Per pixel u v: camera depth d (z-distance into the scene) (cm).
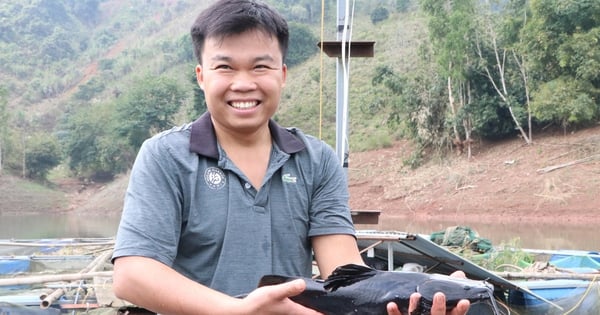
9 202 5728
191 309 239
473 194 3431
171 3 10588
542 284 802
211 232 261
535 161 3484
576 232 2538
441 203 3478
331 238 282
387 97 4534
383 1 6562
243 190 266
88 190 6078
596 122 3578
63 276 754
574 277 833
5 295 817
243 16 261
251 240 263
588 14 3353
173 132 272
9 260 1166
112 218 4778
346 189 294
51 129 7694
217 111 265
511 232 2597
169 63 7812
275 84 268
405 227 2964
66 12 10394
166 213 257
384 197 3781
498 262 1010
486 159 3703
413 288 248
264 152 276
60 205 5775
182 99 6109
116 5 11112
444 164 3841
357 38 5881
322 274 281
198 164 264
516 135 3816
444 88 3978
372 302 252
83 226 3769
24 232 3269
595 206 2980
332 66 5906
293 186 276
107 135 6112
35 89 8562
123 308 723
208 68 266
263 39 264
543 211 3080
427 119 3991
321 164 287
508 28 3719
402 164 4053
